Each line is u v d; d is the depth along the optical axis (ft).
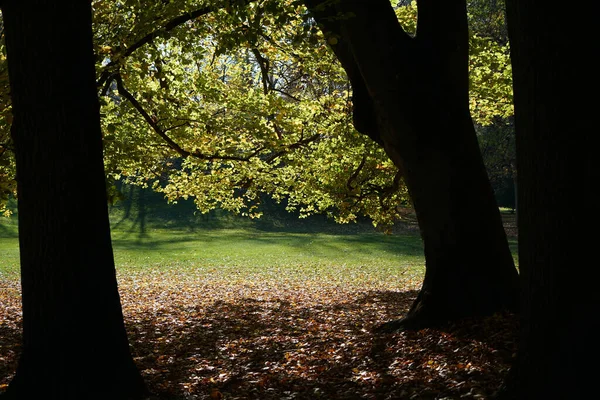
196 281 72.33
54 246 16.88
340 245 109.40
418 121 25.73
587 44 12.67
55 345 17.07
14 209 128.16
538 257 13.51
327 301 49.26
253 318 39.88
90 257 17.28
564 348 13.02
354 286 66.49
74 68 16.81
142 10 30.53
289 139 46.14
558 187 13.05
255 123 42.96
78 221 17.01
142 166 45.37
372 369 23.18
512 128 110.01
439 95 25.61
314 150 49.57
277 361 26.63
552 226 13.19
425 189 26.84
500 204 157.07
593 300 12.82
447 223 26.94
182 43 31.83
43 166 16.70
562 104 12.90
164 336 33.73
